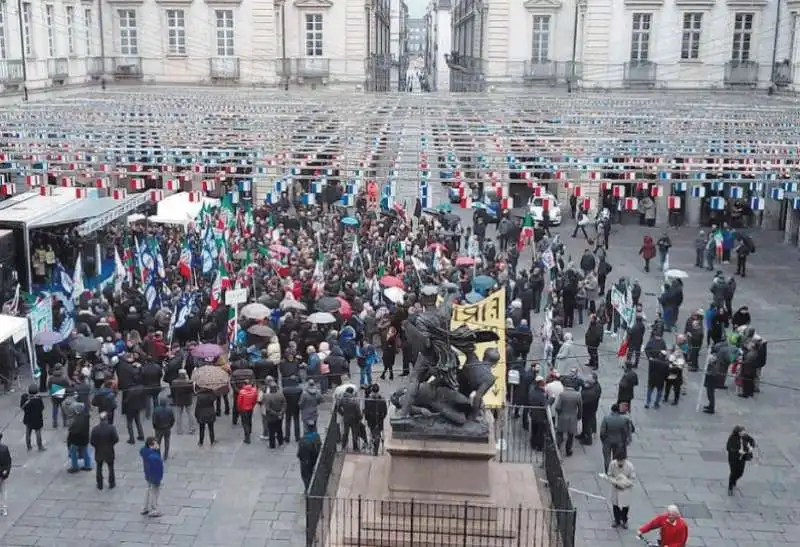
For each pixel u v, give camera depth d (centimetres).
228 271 2922
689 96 5022
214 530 1778
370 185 3138
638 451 2134
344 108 3806
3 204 3238
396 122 3550
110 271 3117
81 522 1797
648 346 2395
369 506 1570
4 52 4188
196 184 4022
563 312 2958
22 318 2312
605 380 2555
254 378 2234
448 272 2986
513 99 4384
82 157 3195
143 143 3155
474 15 6825
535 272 3131
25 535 1747
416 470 1572
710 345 2752
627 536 1766
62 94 4791
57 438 2148
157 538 1745
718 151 3166
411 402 1584
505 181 2717
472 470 1565
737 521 1833
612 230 4631
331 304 2544
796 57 4903
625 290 2689
